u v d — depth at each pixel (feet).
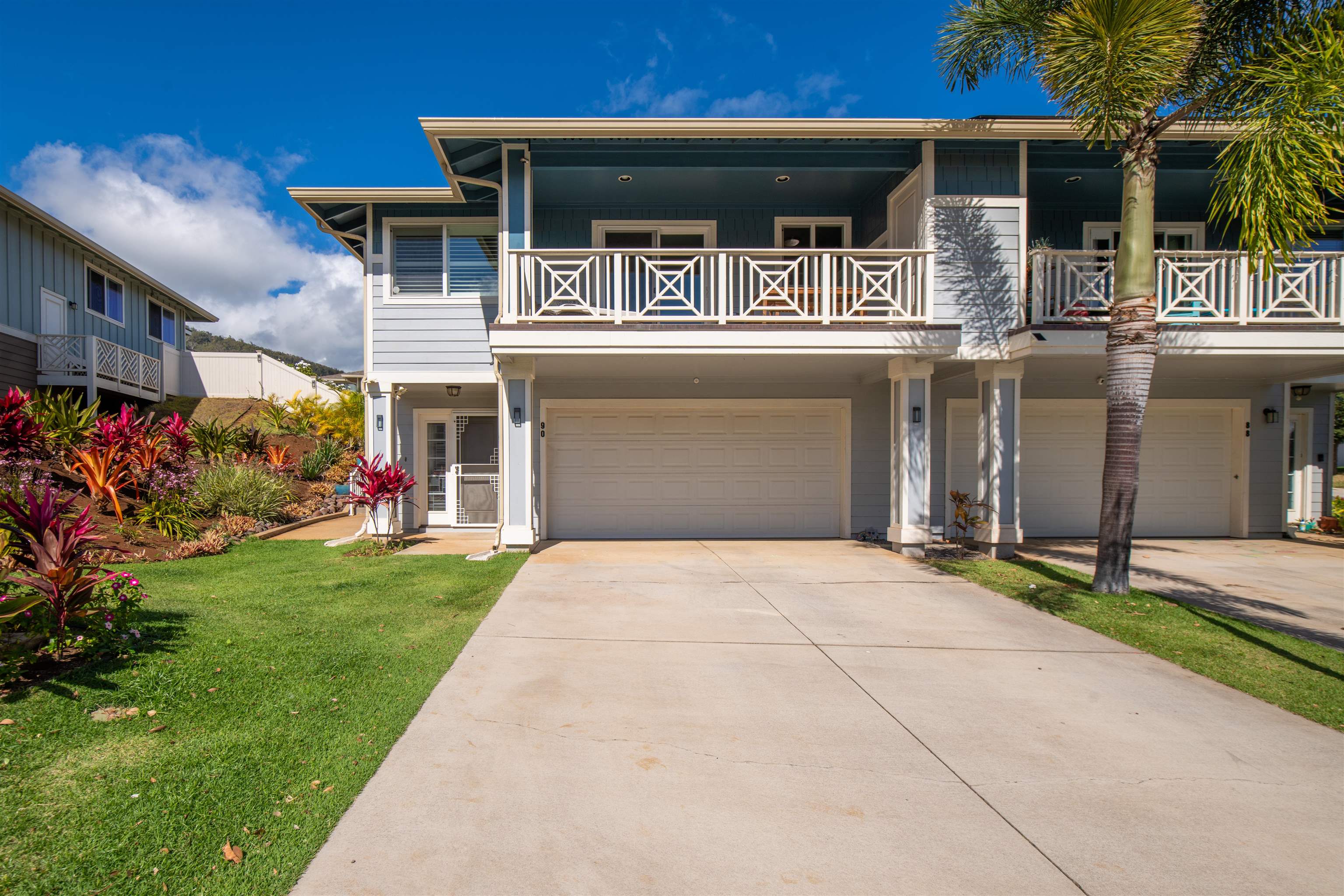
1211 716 13.91
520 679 15.24
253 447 50.78
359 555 29.66
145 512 30.48
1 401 30.63
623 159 31.30
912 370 31.14
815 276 29.71
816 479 37.63
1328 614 22.11
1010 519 31.50
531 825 9.64
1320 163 18.81
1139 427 23.77
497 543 31.30
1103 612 21.56
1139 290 23.48
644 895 8.26
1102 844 9.50
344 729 12.25
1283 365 34.47
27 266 49.85
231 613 19.08
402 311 36.78
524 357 30.04
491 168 32.40
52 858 8.36
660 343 28.45
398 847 9.03
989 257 31.30
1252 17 21.98
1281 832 9.84
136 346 65.21
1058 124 29.40
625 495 37.24
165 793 9.84
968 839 9.55
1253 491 39.58
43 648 13.70
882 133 29.55
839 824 9.86
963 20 26.68
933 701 14.49
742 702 14.29
